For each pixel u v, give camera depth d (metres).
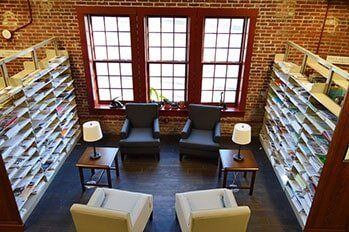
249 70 5.57
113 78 5.84
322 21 5.14
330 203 3.51
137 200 3.60
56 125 4.91
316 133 3.79
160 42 5.52
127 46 5.55
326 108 3.61
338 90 3.68
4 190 3.47
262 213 4.11
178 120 6.03
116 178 4.79
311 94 3.72
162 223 3.90
